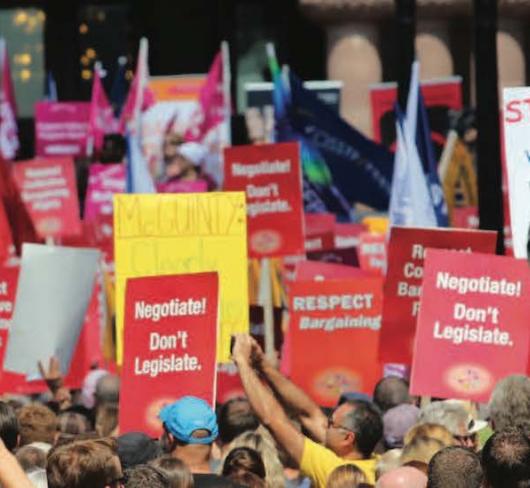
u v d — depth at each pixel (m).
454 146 65.19
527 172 34.88
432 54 88.25
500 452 22.67
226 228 34.09
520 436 22.81
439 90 73.19
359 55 88.25
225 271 34.16
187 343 30.94
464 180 65.38
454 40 90.56
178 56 100.44
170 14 100.50
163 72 100.25
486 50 50.00
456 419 31.05
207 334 30.97
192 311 30.97
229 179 49.06
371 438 29.53
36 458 28.52
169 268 33.97
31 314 38.34
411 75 56.56
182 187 74.06
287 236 48.84
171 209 34.03
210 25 99.38
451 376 33.19
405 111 56.72
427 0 87.00
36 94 99.81
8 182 47.00
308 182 64.81
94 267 38.44
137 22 100.25
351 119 88.56
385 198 65.19
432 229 37.53
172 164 74.31
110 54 100.25
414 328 37.94
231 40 99.12
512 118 34.94
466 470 23.50
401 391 36.91
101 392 39.34
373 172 65.12
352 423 29.44
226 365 43.31
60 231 63.56
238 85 98.81
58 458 23.73
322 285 41.50
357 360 41.50
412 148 51.09
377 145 64.81
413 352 34.38
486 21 50.09
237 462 27.92
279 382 30.47
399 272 37.84
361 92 88.75
